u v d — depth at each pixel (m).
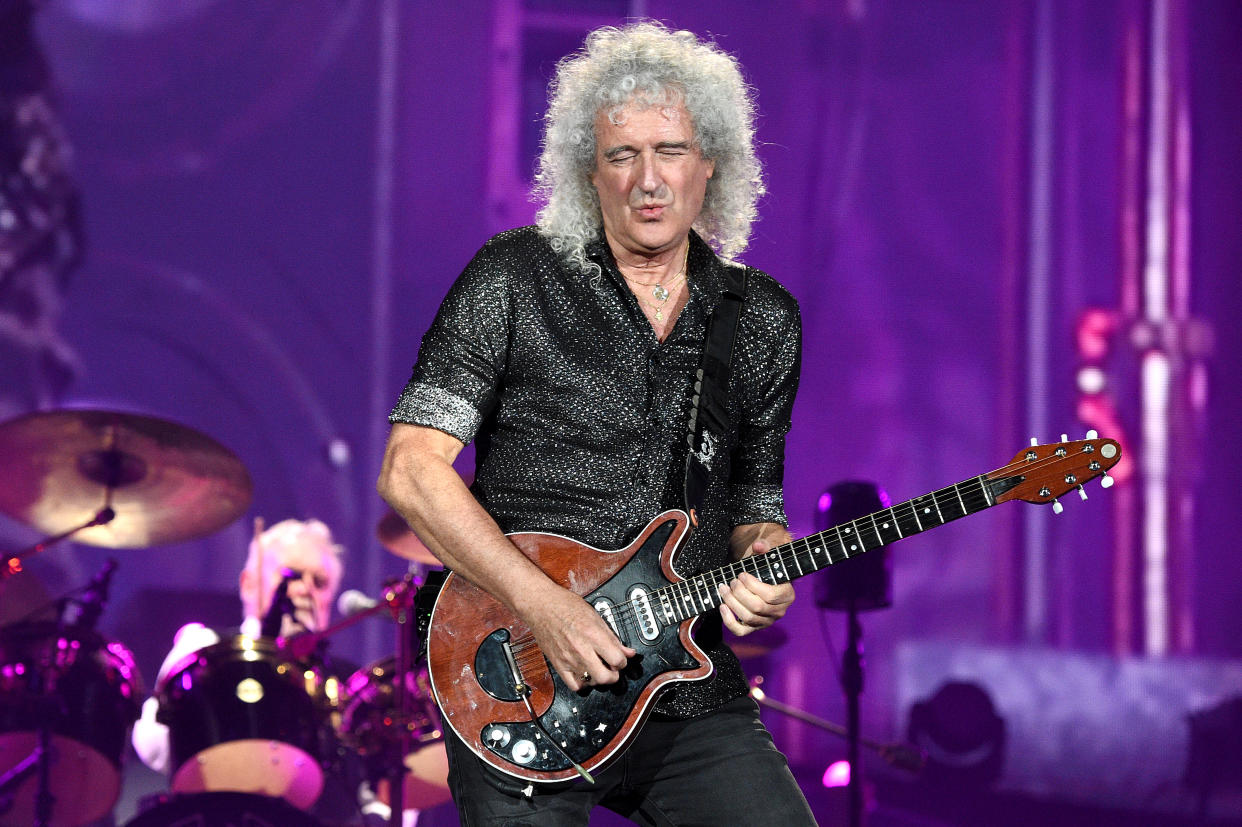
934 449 35.06
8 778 17.36
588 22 34.56
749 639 18.75
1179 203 34.56
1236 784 25.33
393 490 7.82
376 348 33.16
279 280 32.94
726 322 8.49
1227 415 34.25
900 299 35.34
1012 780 30.64
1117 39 35.12
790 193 35.25
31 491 19.52
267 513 32.16
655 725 7.99
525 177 34.06
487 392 8.12
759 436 8.88
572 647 7.39
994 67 35.62
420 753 18.88
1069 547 33.62
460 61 33.91
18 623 17.34
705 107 8.20
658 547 7.92
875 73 35.50
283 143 33.16
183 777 17.55
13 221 30.73
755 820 7.85
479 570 7.59
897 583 33.84
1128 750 31.25
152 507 19.92
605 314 8.22
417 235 33.56
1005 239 35.25
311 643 18.48
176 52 32.56
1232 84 34.91
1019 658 33.22
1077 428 34.38
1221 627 33.44
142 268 32.16
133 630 23.50
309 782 18.02
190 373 32.28
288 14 33.22
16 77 30.94
